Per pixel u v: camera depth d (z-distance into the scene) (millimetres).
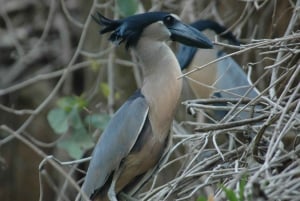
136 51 9156
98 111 13438
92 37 14141
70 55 15992
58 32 16516
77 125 10750
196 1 13023
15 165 15992
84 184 8961
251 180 6781
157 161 8984
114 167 8836
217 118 10562
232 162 8516
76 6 16266
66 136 12109
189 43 9180
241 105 9117
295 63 8805
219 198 7230
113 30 9258
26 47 16391
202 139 8711
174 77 8992
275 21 11609
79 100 10914
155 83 8984
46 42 16344
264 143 8430
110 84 12211
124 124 8836
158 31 9094
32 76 16219
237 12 12773
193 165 9234
